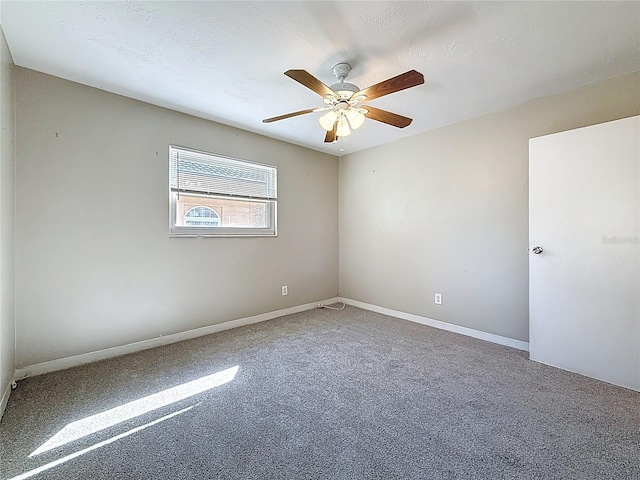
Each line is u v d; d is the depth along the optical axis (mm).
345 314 3996
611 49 1955
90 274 2488
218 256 3305
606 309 2133
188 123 3039
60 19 1676
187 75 2291
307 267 4223
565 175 2318
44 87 2268
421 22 1695
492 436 1576
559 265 2357
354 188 4414
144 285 2777
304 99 2703
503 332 2924
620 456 1427
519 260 2816
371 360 2545
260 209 3723
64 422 1695
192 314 3102
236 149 3420
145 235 2777
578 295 2262
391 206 3932
